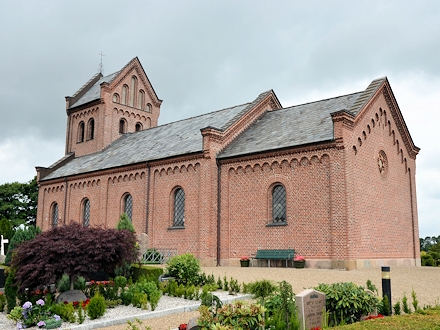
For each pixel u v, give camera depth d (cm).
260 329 880
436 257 3319
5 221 3828
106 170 3356
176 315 1250
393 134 2747
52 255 1324
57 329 1070
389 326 859
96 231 1455
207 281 1723
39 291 1498
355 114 2309
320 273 1956
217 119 3275
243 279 1844
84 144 4269
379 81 2652
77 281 1529
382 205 2502
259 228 2456
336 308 1049
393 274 1969
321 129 2427
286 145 2406
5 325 1177
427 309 1057
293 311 971
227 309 884
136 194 3108
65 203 3747
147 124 4462
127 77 4344
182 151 2848
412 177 2895
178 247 2739
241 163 2586
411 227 2789
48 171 4103
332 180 2211
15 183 5784
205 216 2602
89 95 4475
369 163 2427
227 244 2572
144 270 1912
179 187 2847
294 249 2306
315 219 2250
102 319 1168
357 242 2186
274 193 2467
